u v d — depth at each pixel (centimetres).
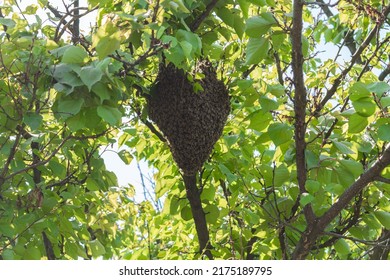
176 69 532
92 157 623
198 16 538
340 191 516
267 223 590
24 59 464
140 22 465
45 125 607
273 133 514
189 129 529
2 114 500
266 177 615
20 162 548
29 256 529
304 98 509
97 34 440
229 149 648
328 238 643
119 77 494
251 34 500
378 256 683
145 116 576
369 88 443
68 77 450
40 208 548
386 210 605
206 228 640
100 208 721
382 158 489
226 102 552
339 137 546
